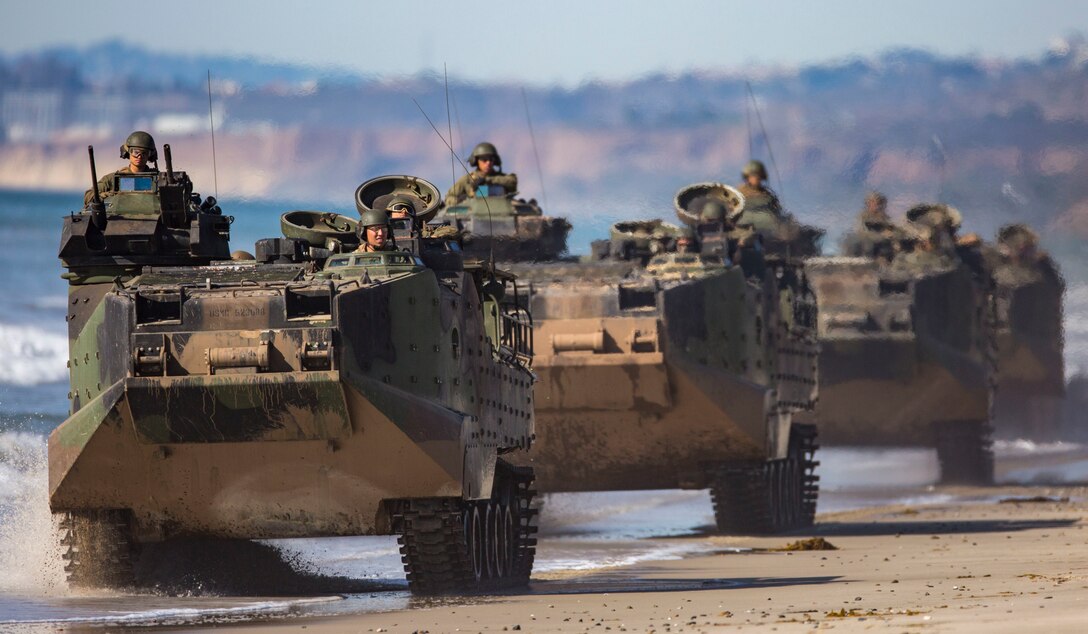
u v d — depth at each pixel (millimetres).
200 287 76688
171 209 84438
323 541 106438
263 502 78000
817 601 71188
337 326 74438
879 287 163000
